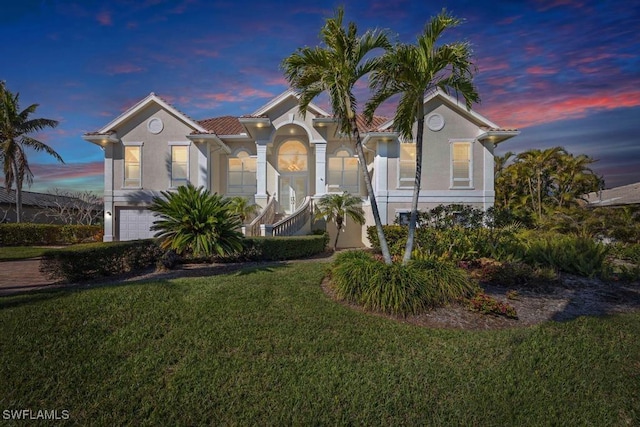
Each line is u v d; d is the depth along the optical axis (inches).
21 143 914.1
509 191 1070.4
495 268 356.8
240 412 139.6
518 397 154.9
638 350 202.2
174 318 222.4
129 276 362.6
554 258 398.6
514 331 225.0
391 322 234.2
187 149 711.1
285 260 491.2
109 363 169.9
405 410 143.6
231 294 271.1
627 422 142.9
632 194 1019.3
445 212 453.1
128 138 713.0
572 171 949.2
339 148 784.9
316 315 238.1
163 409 139.5
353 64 305.1
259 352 185.9
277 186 802.2
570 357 190.9
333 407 143.6
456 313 254.5
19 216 904.9
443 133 674.2
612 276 362.6
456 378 167.3
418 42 290.8
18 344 181.3
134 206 713.6
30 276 369.7
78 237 920.3
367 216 711.7
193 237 345.1
